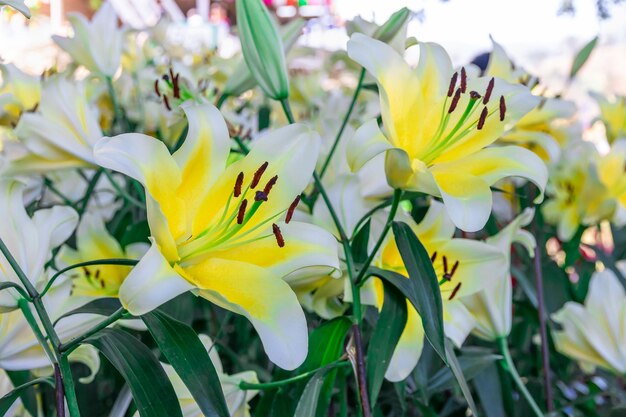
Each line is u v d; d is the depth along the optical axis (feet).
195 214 2.71
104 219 4.75
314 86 5.97
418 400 3.81
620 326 4.13
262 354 4.65
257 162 2.77
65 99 3.58
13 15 5.19
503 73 3.80
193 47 6.73
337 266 2.72
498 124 2.99
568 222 4.58
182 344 2.61
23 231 2.88
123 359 2.58
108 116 5.06
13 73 4.17
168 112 4.08
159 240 2.53
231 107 5.20
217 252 2.70
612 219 4.48
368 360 3.01
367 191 3.58
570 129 4.56
